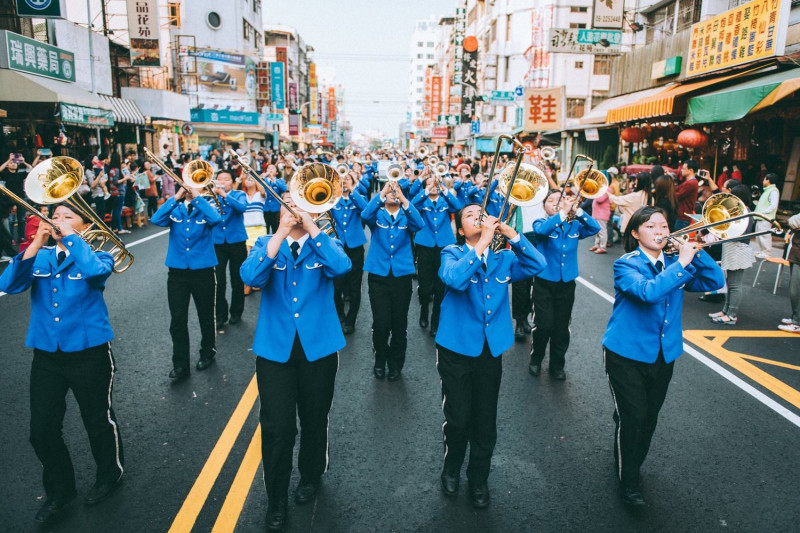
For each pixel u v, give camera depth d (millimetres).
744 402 4871
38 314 3266
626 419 3422
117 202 13188
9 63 13656
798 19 12430
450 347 3400
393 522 3289
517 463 3918
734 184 7070
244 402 4793
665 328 3408
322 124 93500
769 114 13195
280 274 3268
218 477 3695
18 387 5020
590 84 30625
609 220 12453
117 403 4750
